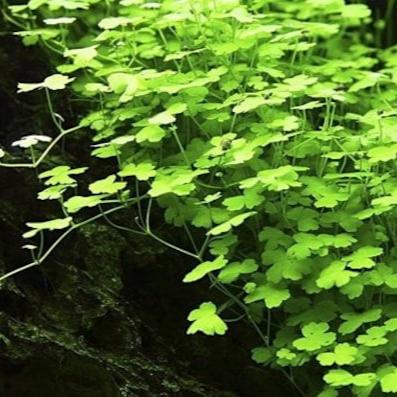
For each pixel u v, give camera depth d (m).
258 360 3.83
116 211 4.39
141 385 3.78
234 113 4.21
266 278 3.86
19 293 3.85
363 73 4.81
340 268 3.62
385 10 6.58
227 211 3.96
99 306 3.99
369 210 3.84
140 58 4.76
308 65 4.92
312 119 4.79
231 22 4.60
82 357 3.67
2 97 4.63
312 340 3.49
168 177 3.90
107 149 4.10
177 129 4.47
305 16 5.35
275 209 3.97
